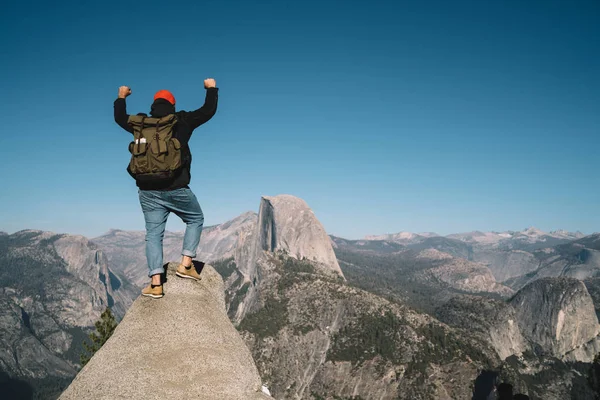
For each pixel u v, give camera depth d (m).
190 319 3.44
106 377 3.03
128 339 3.25
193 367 3.13
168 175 3.39
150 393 2.93
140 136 3.37
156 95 3.59
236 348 3.45
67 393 3.04
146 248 3.63
